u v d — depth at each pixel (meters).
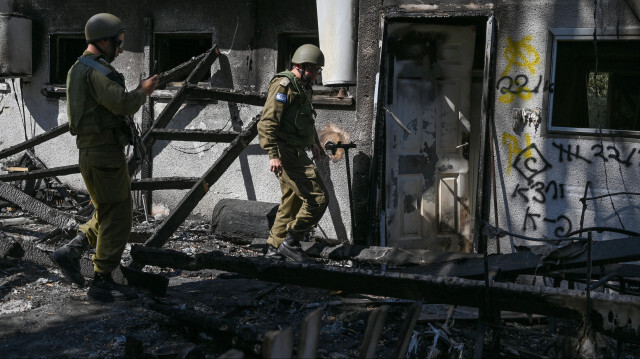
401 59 5.65
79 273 4.33
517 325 4.25
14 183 7.61
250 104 6.23
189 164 6.93
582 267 3.64
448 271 4.03
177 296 4.43
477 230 5.37
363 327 3.95
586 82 5.12
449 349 3.44
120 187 4.10
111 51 4.12
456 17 5.43
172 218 5.24
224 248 5.95
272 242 5.12
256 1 6.50
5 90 7.82
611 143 4.99
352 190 5.88
